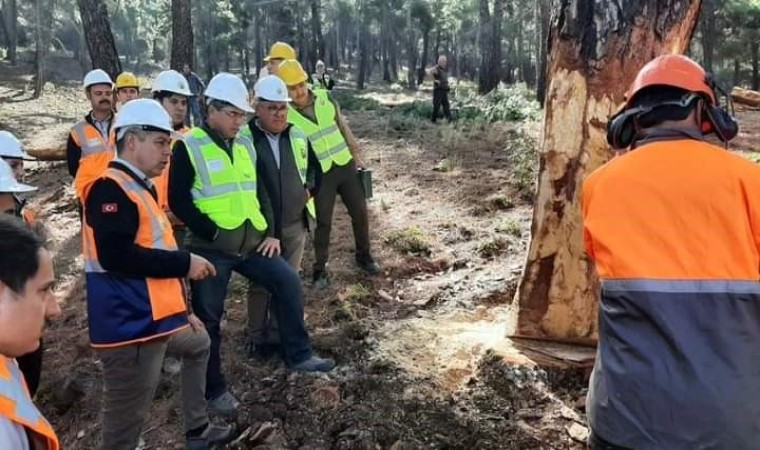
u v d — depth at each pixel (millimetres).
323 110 4996
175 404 3861
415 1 56156
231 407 3576
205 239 3465
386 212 7180
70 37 51125
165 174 4449
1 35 50188
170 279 2922
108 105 5477
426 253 5809
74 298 5797
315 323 4543
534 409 3338
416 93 40969
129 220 2709
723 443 1694
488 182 8039
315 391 3617
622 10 3201
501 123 13102
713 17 36094
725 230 1767
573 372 3494
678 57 1956
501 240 5828
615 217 1868
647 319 1784
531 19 42719
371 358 3902
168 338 2938
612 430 1832
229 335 4527
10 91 29219
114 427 2938
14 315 1280
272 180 3977
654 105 1921
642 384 1769
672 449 1730
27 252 1291
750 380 1715
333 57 65938
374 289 5168
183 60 14602
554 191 3525
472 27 56094
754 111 13516
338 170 5062
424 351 3955
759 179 1807
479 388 3518
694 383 1712
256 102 3941
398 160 10055
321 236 5109
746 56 40156
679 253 1775
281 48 4996
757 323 1751
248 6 52938
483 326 4305
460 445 3141
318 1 54344
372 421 3328
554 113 3459
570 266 3572
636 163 1894
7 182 2986
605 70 3273
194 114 13633
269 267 3727
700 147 1876
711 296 1738
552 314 3668
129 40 61000
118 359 2830
